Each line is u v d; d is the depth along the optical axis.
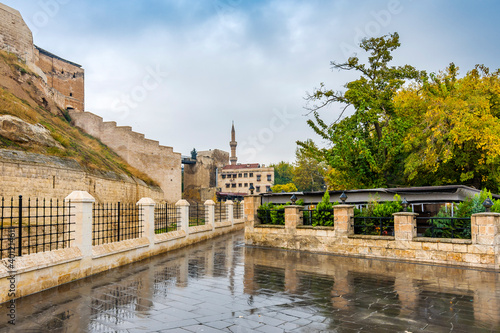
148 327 5.57
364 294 7.77
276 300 7.25
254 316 6.20
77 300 7.04
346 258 12.80
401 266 11.19
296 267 11.06
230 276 9.65
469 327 5.71
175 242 15.41
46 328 5.44
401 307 6.80
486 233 10.72
